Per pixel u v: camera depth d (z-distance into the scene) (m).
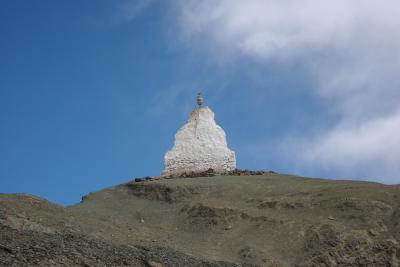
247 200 39.94
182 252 31.95
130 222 37.91
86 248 28.02
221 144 49.69
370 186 39.47
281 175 46.06
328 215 36.19
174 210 40.59
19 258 24.89
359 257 32.69
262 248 33.94
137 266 27.28
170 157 49.22
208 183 43.19
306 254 33.12
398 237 33.56
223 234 36.31
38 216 31.97
